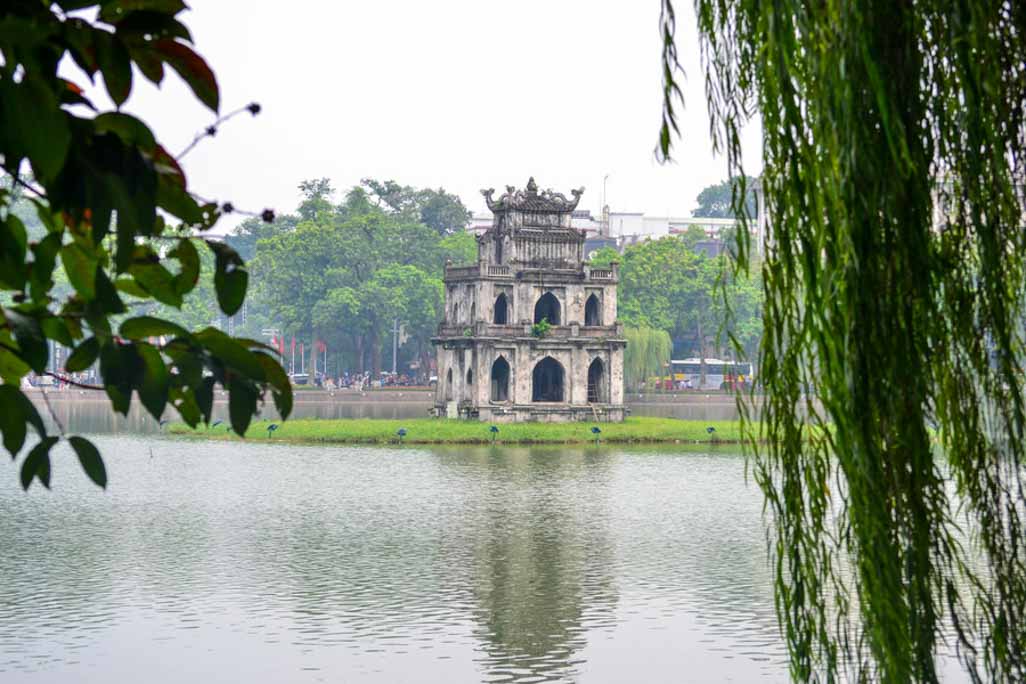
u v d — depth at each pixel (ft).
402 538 194.70
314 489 257.75
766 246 44.42
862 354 40.27
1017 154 43.60
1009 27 44.01
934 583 44.34
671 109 40.86
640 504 235.81
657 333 590.55
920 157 40.45
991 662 44.16
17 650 120.67
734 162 43.47
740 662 118.52
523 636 128.57
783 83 41.22
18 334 22.30
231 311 24.03
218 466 303.07
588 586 155.94
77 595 146.92
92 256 22.95
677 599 147.74
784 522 45.44
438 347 455.63
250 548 183.21
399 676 113.60
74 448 22.38
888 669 40.50
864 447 40.40
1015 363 43.96
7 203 21.77
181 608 140.87
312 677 112.27
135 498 239.91
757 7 43.19
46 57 20.84
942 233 43.55
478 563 172.45
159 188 23.06
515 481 274.36
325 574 162.81
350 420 424.05
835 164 39.88
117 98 21.83
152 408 22.29
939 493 41.63
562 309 437.99
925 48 41.09
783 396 44.45
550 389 456.45
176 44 22.74
